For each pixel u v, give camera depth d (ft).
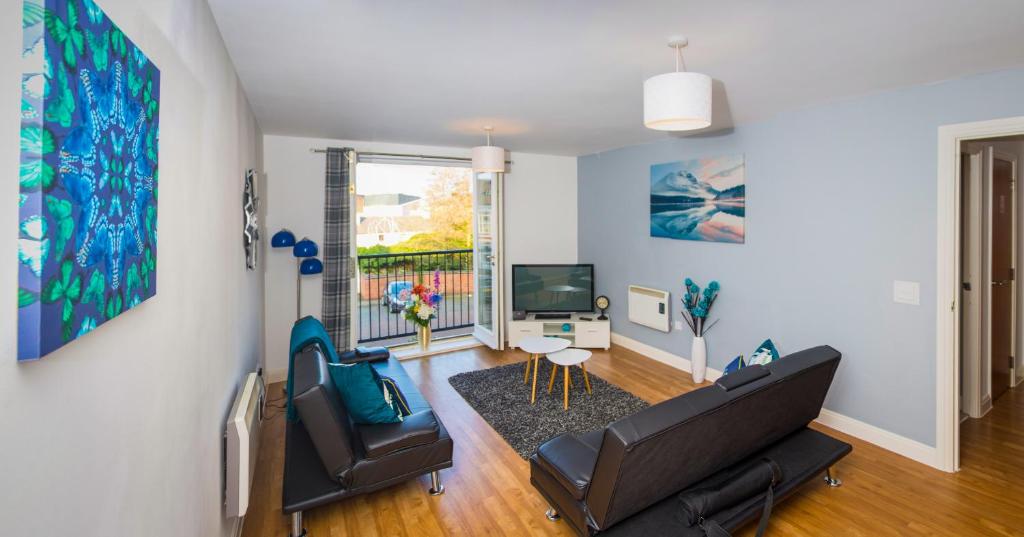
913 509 7.73
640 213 16.51
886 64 7.83
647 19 6.11
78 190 2.18
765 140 11.98
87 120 2.26
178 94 4.16
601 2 5.62
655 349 16.22
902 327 9.39
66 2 2.03
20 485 1.84
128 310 2.94
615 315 18.10
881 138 9.59
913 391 9.27
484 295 18.47
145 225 3.15
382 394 8.02
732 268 13.12
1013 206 12.90
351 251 14.84
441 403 12.57
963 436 10.28
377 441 7.45
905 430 9.43
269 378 14.29
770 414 7.28
